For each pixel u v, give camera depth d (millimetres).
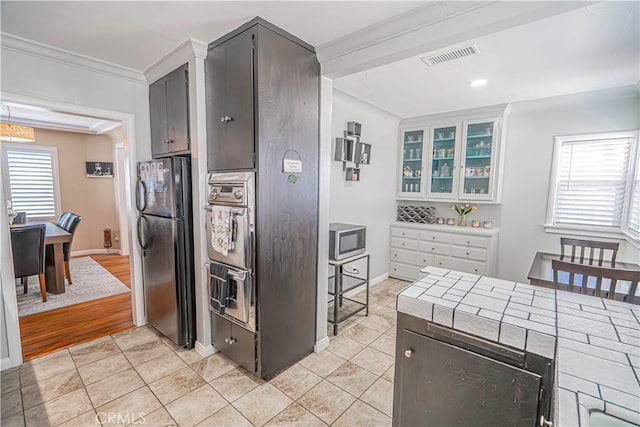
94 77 2447
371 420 1740
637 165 2896
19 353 2213
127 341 2568
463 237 3775
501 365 1016
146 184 2566
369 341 2645
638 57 2215
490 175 3676
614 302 1199
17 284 3984
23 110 4035
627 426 626
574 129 3338
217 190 2119
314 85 2227
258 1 1619
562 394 702
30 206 5051
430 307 1158
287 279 2152
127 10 1716
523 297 1241
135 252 2803
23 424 1675
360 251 3098
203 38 2061
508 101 3387
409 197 4332
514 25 1509
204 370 2170
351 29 1914
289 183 2100
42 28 1925
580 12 1645
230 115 2033
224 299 2102
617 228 3156
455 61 2326
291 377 2119
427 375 1188
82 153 5480
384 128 4059
